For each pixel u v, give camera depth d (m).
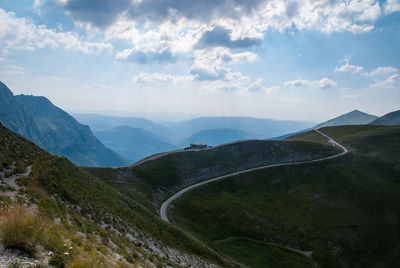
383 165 123.94
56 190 25.31
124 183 93.00
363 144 154.75
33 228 11.34
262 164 138.62
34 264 9.90
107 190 43.78
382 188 106.62
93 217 26.17
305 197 104.38
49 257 11.08
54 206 20.39
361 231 84.00
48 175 27.31
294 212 94.56
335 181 113.31
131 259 20.31
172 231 47.44
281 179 119.19
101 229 23.92
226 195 103.38
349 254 74.44
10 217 11.09
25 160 28.64
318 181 114.75
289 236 80.12
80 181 35.41
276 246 74.88
